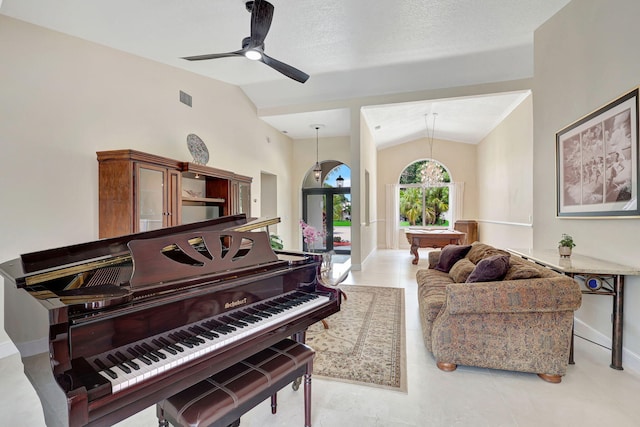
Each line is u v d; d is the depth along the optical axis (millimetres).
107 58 3145
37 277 1169
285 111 6008
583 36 2816
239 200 4875
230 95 5238
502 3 3070
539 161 3598
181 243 1414
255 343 1344
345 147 7742
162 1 2502
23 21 2496
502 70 4637
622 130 2318
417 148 9211
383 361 2359
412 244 6641
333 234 8383
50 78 2666
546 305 1979
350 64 4445
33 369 1084
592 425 1659
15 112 2443
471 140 8633
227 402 1215
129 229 2877
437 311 2369
